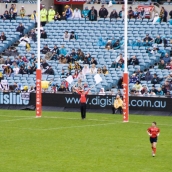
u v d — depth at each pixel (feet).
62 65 446.19
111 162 235.61
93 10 487.20
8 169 222.28
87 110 394.52
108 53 453.99
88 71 431.02
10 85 431.02
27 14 517.14
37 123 338.34
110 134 300.40
